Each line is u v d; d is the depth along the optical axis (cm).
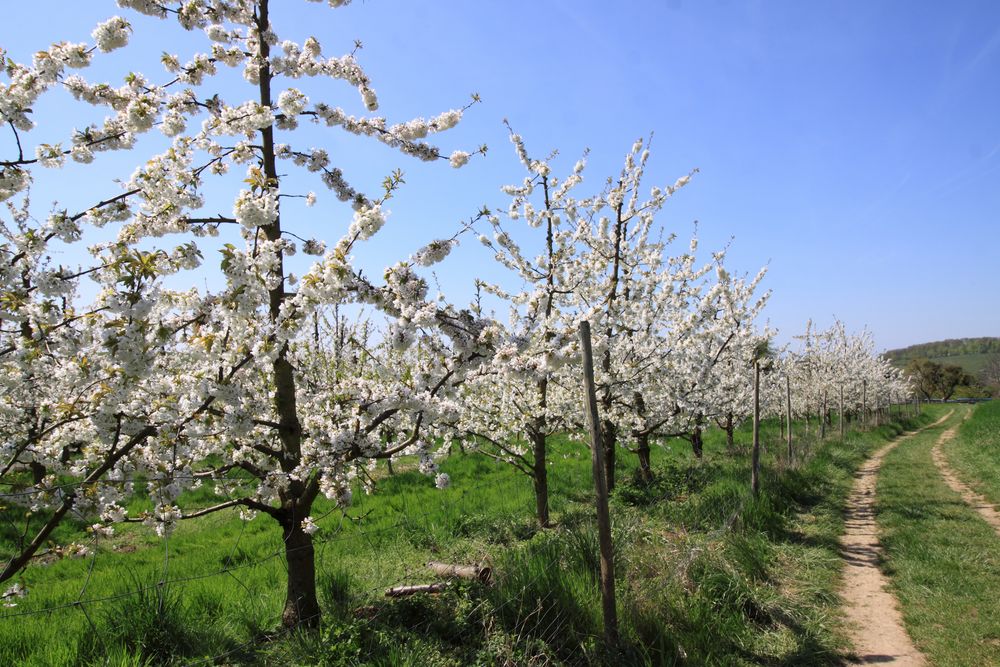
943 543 691
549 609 445
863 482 1160
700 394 1080
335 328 723
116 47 380
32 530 862
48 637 440
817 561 643
